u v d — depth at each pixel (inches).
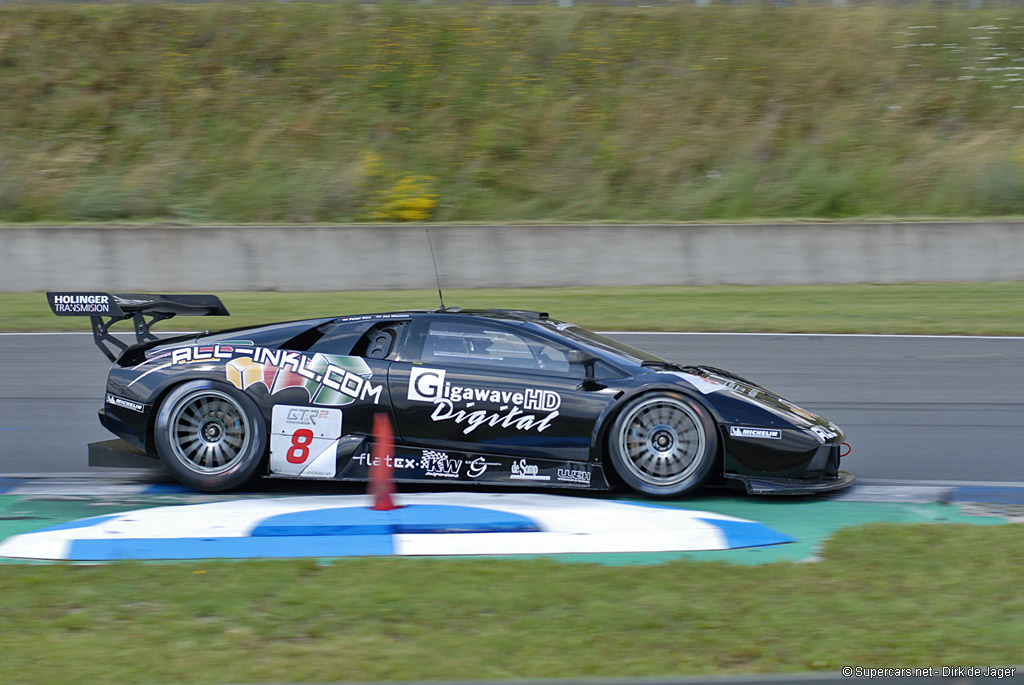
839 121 2778.1
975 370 1223.5
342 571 517.3
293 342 720.3
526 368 701.3
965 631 434.9
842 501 703.1
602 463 687.1
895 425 962.7
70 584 496.1
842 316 1624.0
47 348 1336.1
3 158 2573.8
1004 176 2472.9
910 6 3245.6
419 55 2989.7
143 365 714.8
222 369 703.1
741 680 323.0
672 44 3075.8
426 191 2500.0
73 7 3100.4
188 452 703.7
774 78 2942.9
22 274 1932.8
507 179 2588.6
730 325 1544.0
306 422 696.4
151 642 422.6
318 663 400.5
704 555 566.3
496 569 520.1
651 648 416.5
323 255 1969.7
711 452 679.1
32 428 924.6
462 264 1988.2
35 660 402.6
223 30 3053.6
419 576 508.1
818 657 406.9
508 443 691.4
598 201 2518.5
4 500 693.3
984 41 3065.9
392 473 697.6
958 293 1840.6
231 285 1967.3
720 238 1983.3
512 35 3083.2
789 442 681.6
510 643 420.8
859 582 501.0
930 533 590.2
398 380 697.6
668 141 2714.1
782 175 2586.1
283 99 2834.6
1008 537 581.3
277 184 2522.1
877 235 1968.5
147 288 1958.7
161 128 2728.8
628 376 693.9
